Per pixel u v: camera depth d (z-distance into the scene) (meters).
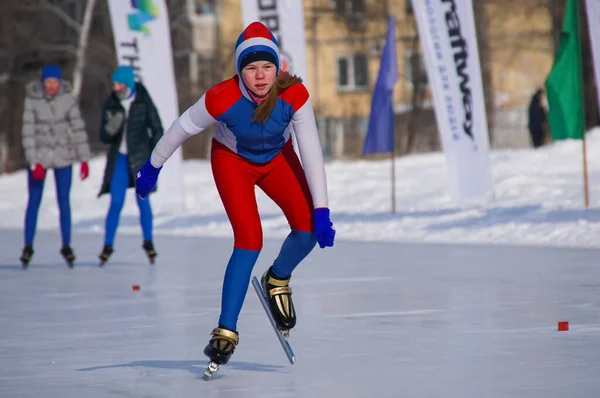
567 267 21.66
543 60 97.56
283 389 10.25
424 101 98.19
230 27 98.94
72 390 10.39
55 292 19.53
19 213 48.06
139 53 38.97
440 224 33.34
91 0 89.25
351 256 25.53
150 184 11.33
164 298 18.31
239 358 12.08
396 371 11.08
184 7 98.44
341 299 17.44
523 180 45.38
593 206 35.62
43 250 29.86
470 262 23.31
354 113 105.94
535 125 63.09
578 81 36.78
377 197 45.34
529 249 25.94
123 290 19.70
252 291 19.09
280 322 11.20
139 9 38.81
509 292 17.84
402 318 15.05
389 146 38.84
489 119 94.31
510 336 13.21
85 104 98.75
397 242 29.56
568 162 51.81
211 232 36.22
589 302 16.31
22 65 95.88
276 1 36.75
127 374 11.21
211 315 15.99
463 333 13.55
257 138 10.85
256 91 10.54
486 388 10.07
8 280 21.81
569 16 37.25
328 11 105.00
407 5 101.88
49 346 13.23
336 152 105.81
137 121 24.28
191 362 11.93
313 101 104.88
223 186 11.12
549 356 11.73
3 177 60.69
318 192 10.84
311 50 105.00
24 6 95.12
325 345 12.89
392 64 38.66
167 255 27.45
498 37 96.88
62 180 24.33
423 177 51.44
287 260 11.12
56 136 24.16
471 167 36.81
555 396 9.63
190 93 97.12
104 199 50.78
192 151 93.31
